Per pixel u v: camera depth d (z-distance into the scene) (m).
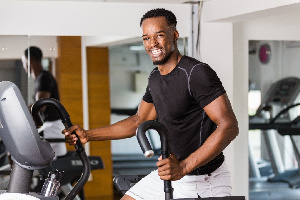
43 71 4.49
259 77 4.72
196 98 2.31
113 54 4.81
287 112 4.84
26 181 1.98
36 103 2.24
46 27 4.23
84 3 4.27
